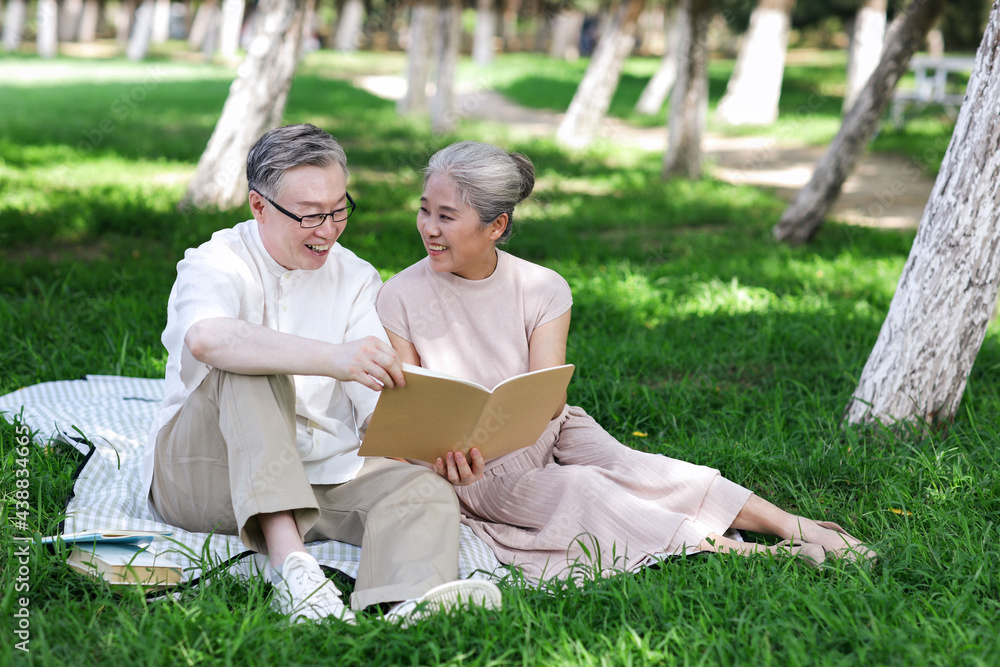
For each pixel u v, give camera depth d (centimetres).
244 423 251
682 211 958
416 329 304
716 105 2148
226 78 2723
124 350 452
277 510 247
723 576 266
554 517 289
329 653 230
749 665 224
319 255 274
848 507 338
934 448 370
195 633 232
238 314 272
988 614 249
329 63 3541
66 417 367
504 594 254
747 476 364
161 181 1010
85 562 255
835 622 241
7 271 594
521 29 5981
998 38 352
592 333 541
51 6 3647
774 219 918
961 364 383
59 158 1101
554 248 757
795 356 512
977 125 362
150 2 3634
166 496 280
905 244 802
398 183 1061
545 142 1514
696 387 455
